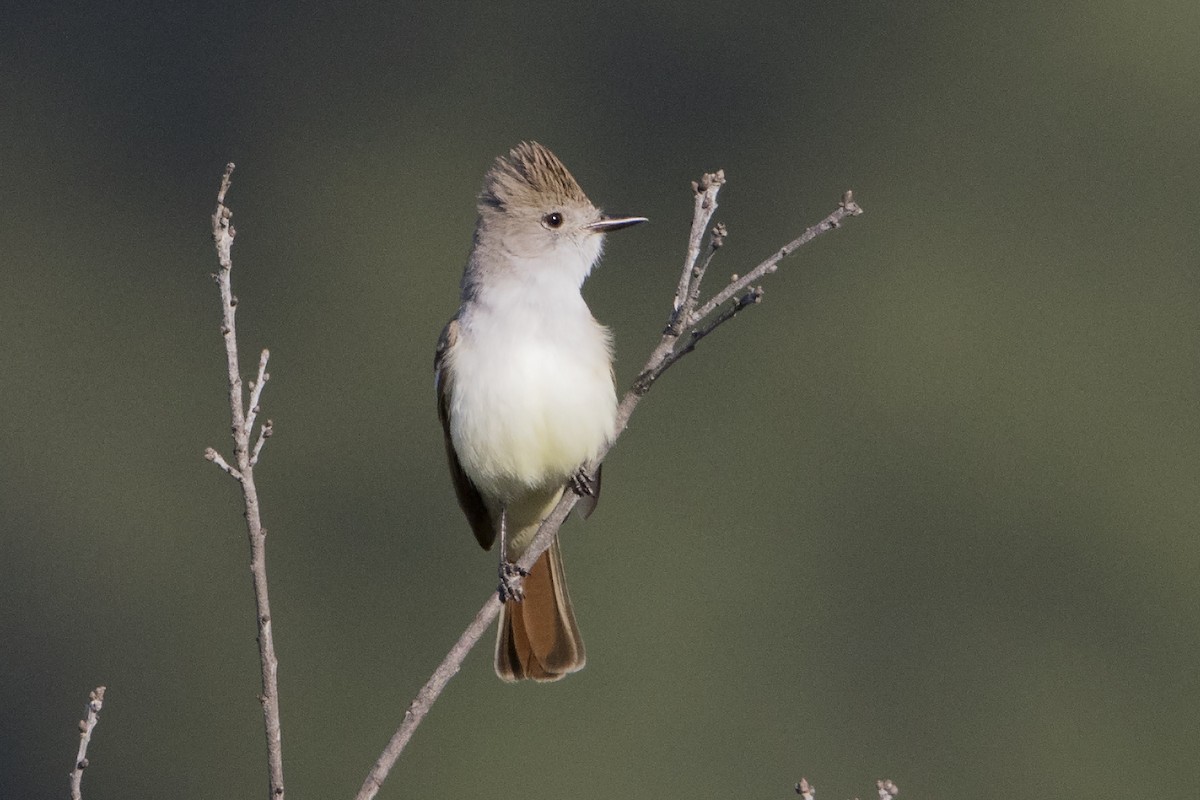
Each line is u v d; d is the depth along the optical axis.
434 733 15.80
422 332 18.55
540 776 15.50
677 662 16.36
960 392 17.81
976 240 18.75
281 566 17.00
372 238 18.91
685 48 19.39
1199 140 18.75
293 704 16.33
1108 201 18.80
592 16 19.36
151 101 19.34
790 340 18.05
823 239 18.67
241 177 19.19
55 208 19.05
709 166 19.00
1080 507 17.41
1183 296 18.41
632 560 16.72
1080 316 18.30
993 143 19.03
